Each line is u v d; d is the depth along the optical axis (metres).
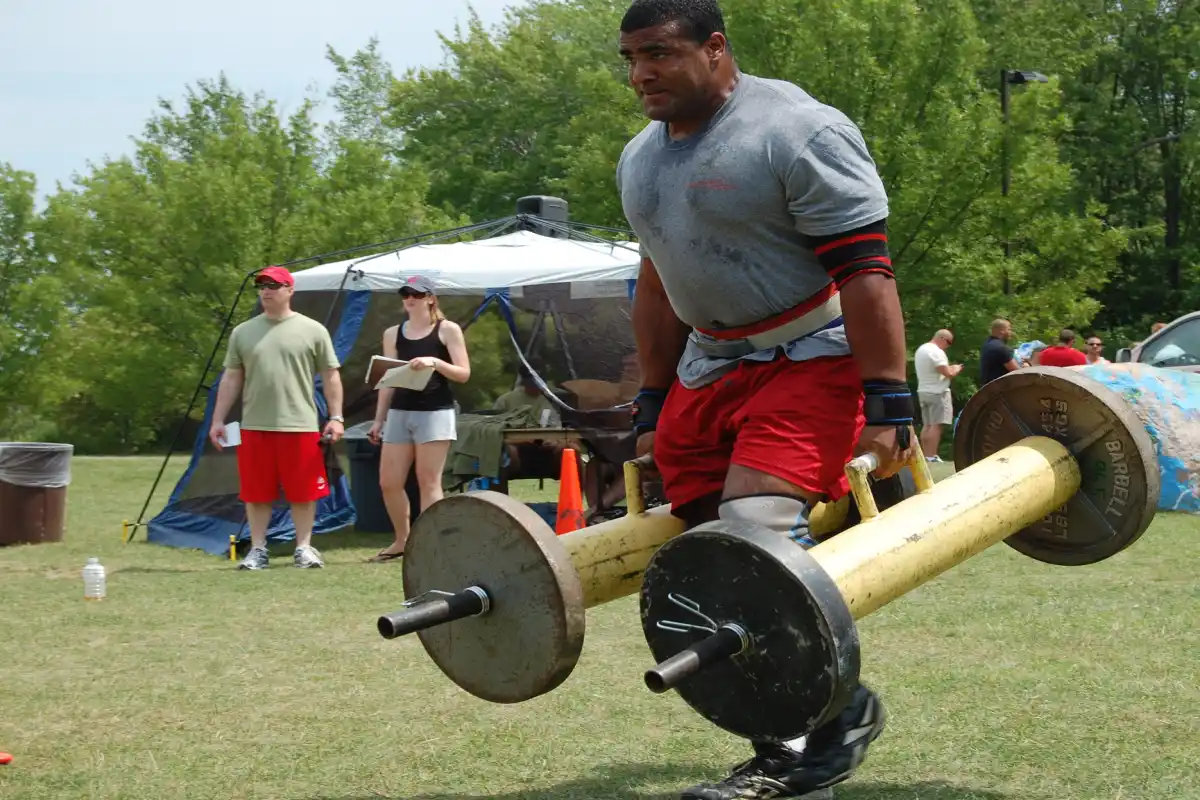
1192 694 4.61
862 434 3.01
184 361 31.73
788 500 3.00
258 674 5.23
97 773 3.87
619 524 3.21
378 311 10.82
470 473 10.23
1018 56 33.84
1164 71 39.62
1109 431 3.30
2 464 10.14
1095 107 38.69
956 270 26.61
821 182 2.92
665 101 3.02
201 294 31.89
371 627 6.32
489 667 2.89
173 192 31.50
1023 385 3.40
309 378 8.69
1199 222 41.59
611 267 10.71
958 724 4.25
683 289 3.16
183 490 10.41
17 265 31.72
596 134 29.45
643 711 4.53
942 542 2.90
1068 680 4.84
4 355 31.16
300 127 33.84
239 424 9.06
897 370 2.99
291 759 4.00
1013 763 3.82
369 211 32.31
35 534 10.26
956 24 26.42
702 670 2.54
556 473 10.66
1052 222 27.17
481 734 4.25
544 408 10.62
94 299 31.55
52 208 31.55
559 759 3.97
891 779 3.68
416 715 4.52
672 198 3.09
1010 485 3.14
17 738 4.28
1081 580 7.38
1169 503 10.98
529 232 12.17
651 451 3.48
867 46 26.44
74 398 37.31
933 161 26.23
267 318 8.65
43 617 6.65
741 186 2.99
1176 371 11.67
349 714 4.55
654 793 3.64
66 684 5.07
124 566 8.85
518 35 41.31
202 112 46.34
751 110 3.01
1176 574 7.58
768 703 2.63
